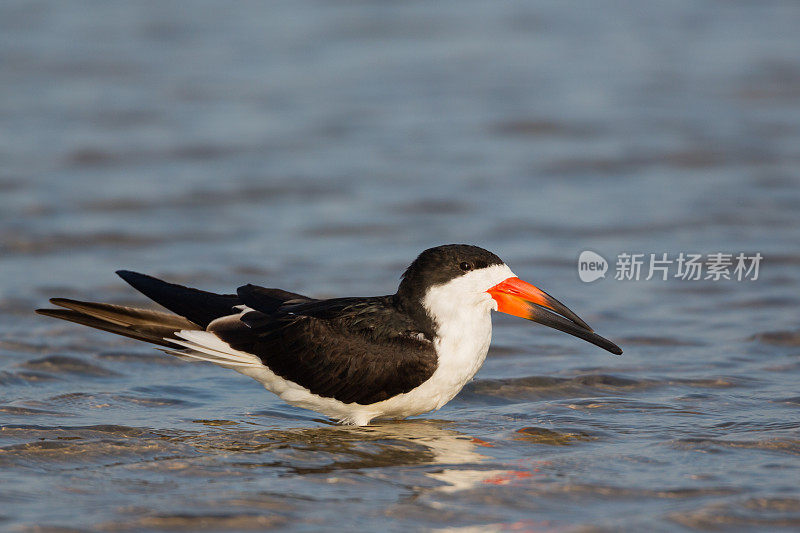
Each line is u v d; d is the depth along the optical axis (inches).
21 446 316.5
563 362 414.3
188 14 1168.2
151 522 260.4
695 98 884.0
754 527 255.6
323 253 558.3
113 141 770.2
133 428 339.3
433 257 347.9
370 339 345.1
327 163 729.6
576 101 876.0
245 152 753.6
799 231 590.9
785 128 800.9
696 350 424.8
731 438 322.7
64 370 400.2
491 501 275.1
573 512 267.0
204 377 403.9
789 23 1130.7
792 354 416.5
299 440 332.5
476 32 1099.9
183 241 575.8
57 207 625.9
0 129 789.9
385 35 1088.2
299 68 976.3
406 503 274.1
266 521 261.7
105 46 1037.8
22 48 1018.1
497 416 357.1
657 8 1202.0
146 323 346.0
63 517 263.0
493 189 675.4
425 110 858.1
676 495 276.4
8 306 469.4
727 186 677.9
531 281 521.3
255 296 374.3
